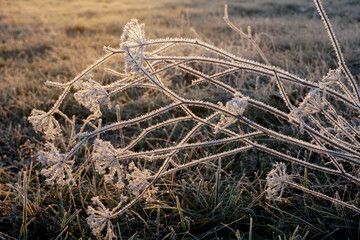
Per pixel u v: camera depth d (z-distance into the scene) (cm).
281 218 197
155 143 305
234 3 1052
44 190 235
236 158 268
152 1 1227
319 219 191
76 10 1088
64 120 354
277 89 367
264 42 513
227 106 142
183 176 246
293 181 230
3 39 704
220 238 197
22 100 386
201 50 459
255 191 212
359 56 437
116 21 836
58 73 477
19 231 204
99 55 543
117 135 314
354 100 161
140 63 142
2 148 308
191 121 327
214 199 211
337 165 165
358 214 185
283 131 288
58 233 200
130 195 212
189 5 1102
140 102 364
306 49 492
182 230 201
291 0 1022
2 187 241
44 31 771
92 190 224
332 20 693
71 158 276
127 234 204
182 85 405
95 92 158
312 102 149
